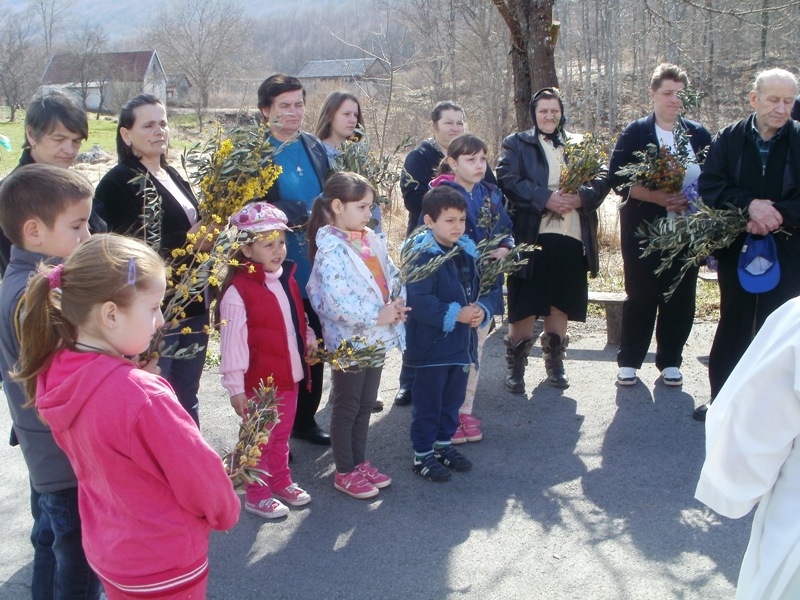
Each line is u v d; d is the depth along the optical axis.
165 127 3.67
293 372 3.71
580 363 5.70
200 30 41.19
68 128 3.16
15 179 2.46
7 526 3.71
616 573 3.22
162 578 2.02
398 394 5.07
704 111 28.41
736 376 2.11
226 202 3.45
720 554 3.34
